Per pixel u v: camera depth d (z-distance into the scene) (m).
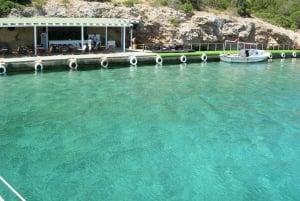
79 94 24.95
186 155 16.34
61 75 30.16
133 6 44.00
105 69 33.47
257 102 24.98
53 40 37.69
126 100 24.11
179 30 44.16
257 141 18.16
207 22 45.97
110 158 15.83
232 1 55.50
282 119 21.55
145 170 14.90
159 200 12.87
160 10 44.59
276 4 65.50
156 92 26.39
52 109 21.73
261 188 13.84
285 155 16.67
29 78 28.59
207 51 43.84
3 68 29.14
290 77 34.00
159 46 40.25
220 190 13.62
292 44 53.44
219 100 25.09
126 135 18.34
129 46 42.41
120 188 13.53
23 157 15.70
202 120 20.89
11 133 18.17
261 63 42.25
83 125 19.48
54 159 15.61
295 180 14.48
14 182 13.70
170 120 20.69
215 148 17.19
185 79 31.17
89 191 13.28
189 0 49.69
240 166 15.50
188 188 13.66
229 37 48.16
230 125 20.25
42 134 18.17
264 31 51.06
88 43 36.75
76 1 42.41
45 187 13.45
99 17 42.03
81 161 15.49
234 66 39.06
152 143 17.50
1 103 22.39
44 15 40.00
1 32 36.69
